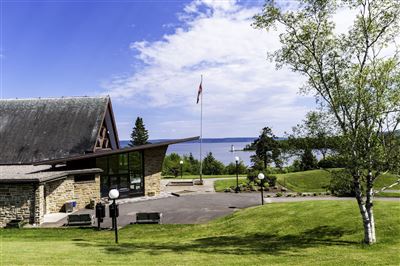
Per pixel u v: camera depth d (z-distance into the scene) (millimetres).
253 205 26422
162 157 33406
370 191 14070
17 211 22297
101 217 19906
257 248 14273
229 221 20375
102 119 35750
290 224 17906
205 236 18031
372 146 13273
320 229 16688
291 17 14547
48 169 28656
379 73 13148
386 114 13016
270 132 51688
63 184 26500
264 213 20266
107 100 37531
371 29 13844
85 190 28031
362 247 13727
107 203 28594
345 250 13328
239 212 22125
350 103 13328
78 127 35438
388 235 14883
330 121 13938
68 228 20594
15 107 38375
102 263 10969
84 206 27891
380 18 13773
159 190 33125
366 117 13016
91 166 30062
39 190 22297
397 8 13570
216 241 16203
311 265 11070
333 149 14055
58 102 38188
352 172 13781
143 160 32188
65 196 26656
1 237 18594
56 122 36344
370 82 13078
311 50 14391
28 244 14953
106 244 15531
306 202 21562
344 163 13617
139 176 32281
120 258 12008
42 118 36969
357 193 14109
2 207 22453
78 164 30031
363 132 13227
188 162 60812
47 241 16891
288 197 30469
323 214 18438
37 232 19828
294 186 36250
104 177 31016
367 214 14211
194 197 30969
